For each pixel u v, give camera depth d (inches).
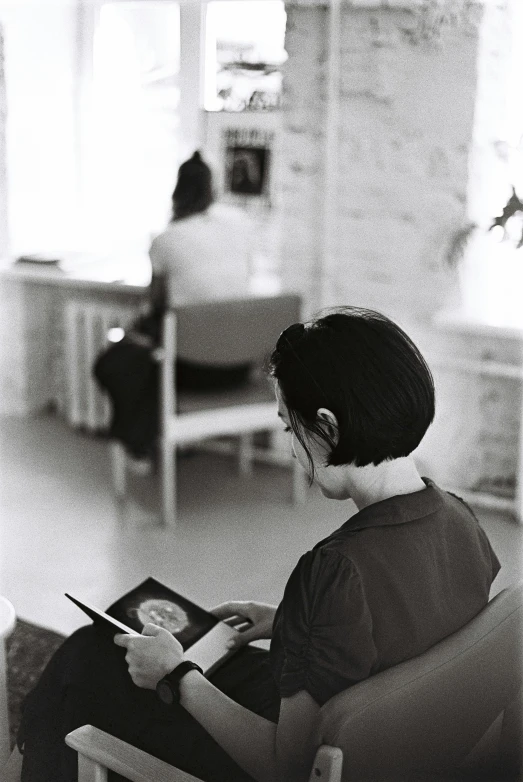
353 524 51.1
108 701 61.4
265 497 148.9
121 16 166.2
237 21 154.8
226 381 140.3
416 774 50.6
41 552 128.0
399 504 51.7
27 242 173.6
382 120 138.2
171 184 172.2
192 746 58.7
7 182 167.8
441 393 143.4
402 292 143.4
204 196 141.3
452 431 144.1
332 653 48.1
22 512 141.1
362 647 48.1
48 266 168.4
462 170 135.0
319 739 45.6
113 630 61.1
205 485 153.6
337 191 143.8
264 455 163.8
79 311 168.2
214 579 121.0
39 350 181.9
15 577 120.4
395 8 133.3
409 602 49.9
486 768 57.1
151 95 168.6
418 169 137.8
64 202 176.9
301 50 141.1
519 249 136.7
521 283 138.5
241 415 138.9
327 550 49.5
